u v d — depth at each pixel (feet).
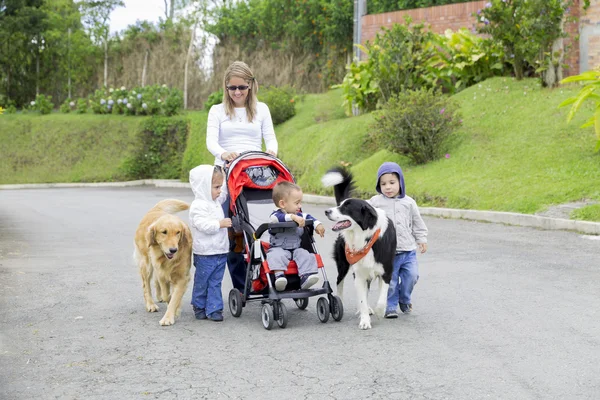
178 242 20.58
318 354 17.40
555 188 44.39
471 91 65.98
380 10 94.79
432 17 77.97
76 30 139.33
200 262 21.11
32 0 133.39
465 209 46.47
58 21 138.62
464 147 56.65
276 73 111.45
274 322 20.80
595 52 61.77
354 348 17.89
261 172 22.86
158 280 22.84
